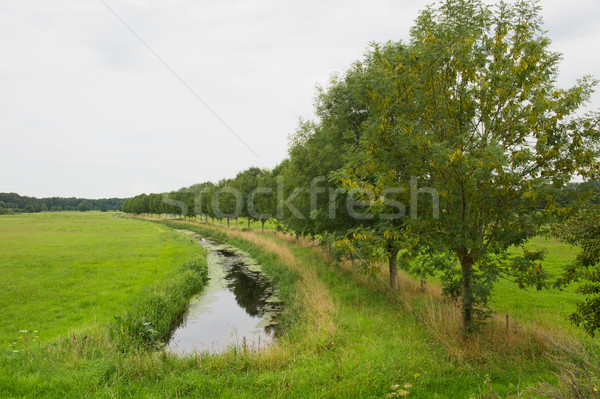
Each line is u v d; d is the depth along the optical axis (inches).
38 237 1588.3
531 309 475.5
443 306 400.5
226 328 449.4
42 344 327.3
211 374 271.9
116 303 505.4
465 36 277.1
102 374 254.1
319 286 536.4
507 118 272.7
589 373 168.6
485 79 272.5
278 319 478.0
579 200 252.7
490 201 289.0
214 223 2306.8
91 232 1910.7
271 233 1480.1
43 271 752.3
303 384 248.8
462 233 288.5
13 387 225.9
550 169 265.9
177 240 1418.6
